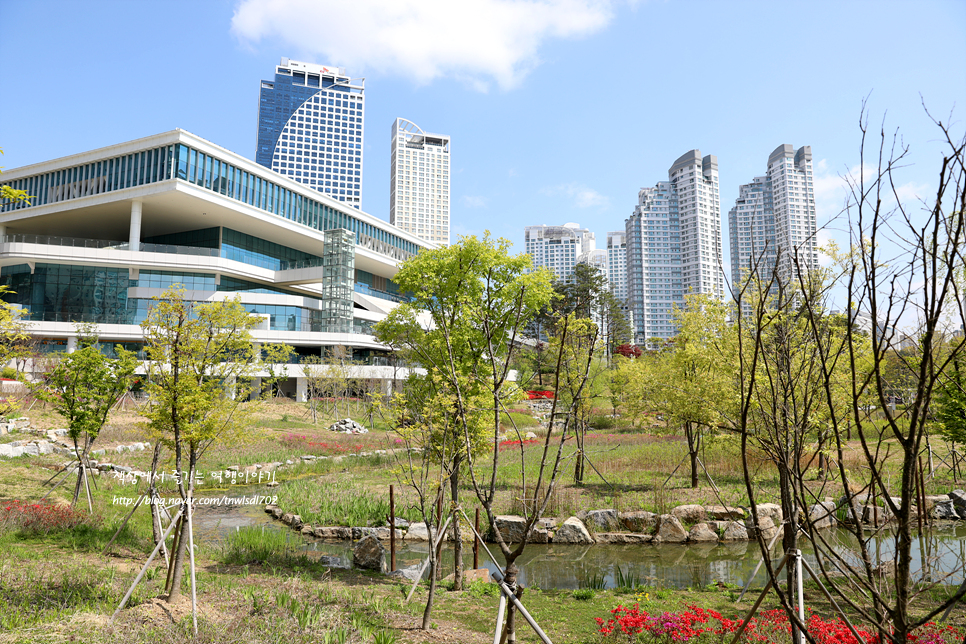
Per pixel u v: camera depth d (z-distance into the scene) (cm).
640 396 2189
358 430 3741
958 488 1591
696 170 12350
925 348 234
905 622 245
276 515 1630
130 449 2370
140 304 5147
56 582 792
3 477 1600
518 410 4116
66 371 1348
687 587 1046
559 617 835
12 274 5222
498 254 1012
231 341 822
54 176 5484
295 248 6806
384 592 924
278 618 706
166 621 666
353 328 5778
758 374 589
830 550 293
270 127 19850
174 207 5275
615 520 1445
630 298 13038
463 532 1420
